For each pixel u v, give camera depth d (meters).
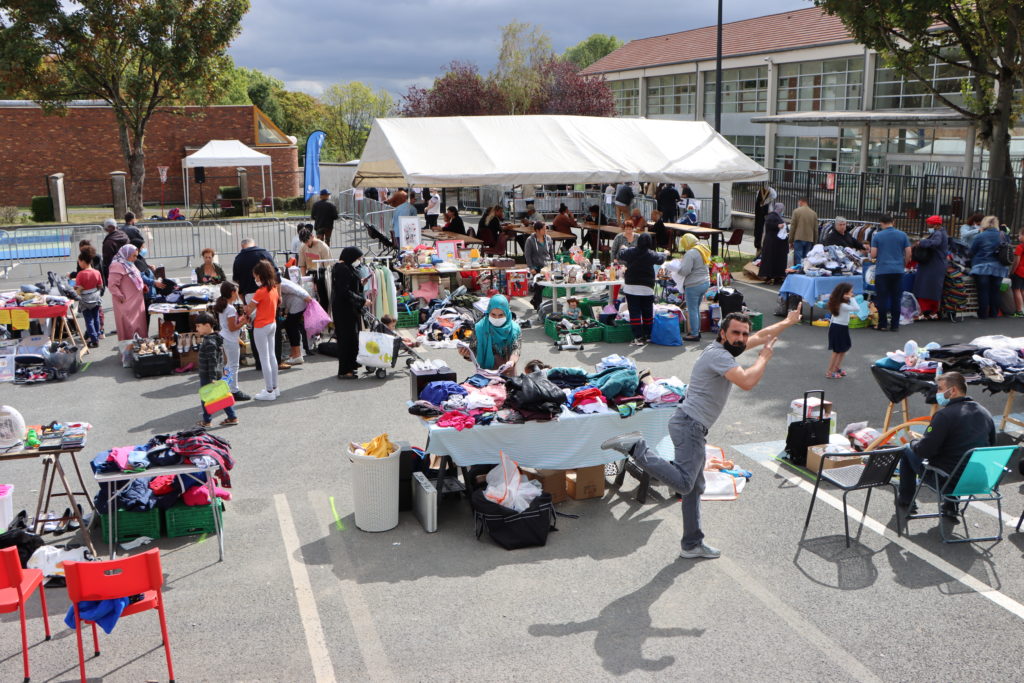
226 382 10.10
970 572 6.45
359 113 73.56
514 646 5.52
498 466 7.27
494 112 42.72
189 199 41.47
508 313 8.86
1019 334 14.23
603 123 20.30
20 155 39.00
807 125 36.94
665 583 6.32
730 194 28.41
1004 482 8.18
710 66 43.75
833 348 11.56
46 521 7.25
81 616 5.08
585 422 7.49
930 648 5.46
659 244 21.48
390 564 6.65
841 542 6.95
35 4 30.81
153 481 7.15
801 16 40.84
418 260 16.39
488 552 6.85
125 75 34.81
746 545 6.91
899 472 7.63
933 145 30.72
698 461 6.44
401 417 10.23
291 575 6.48
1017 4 18.72
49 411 10.58
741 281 19.62
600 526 7.30
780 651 5.43
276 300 10.88
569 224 22.02
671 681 5.12
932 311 15.42
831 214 26.72
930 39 21.25
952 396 6.98
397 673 5.23
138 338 12.62
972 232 16.09
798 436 8.52
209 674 5.23
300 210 39.66
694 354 13.09
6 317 12.04
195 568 6.60
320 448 9.20
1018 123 27.70
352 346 11.75
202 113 37.59
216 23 33.38
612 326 14.08
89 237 25.80
